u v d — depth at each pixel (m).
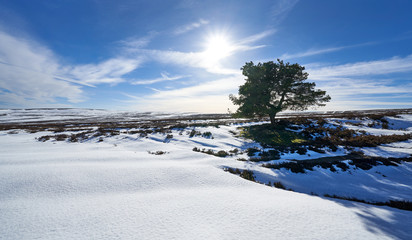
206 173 5.82
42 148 11.52
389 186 6.98
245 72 21.44
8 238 2.28
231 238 2.33
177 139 16.02
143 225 2.64
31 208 3.13
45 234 2.38
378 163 9.34
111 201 3.54
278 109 21.14
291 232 2.50
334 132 18.34
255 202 3.64
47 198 3.63
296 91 20.88
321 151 11.73
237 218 2.89
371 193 6.32
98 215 2.92
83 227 2.56
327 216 3.08
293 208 3.35
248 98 20.41
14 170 5.19
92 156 7.99
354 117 27.42
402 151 11.44
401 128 21.64
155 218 2.85
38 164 6.26
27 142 14.57
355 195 6.17
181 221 2.77
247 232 2.48
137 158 8.13
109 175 5.14
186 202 3.52
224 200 3.69
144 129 22.72
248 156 11.09
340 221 2.92
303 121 24.06
